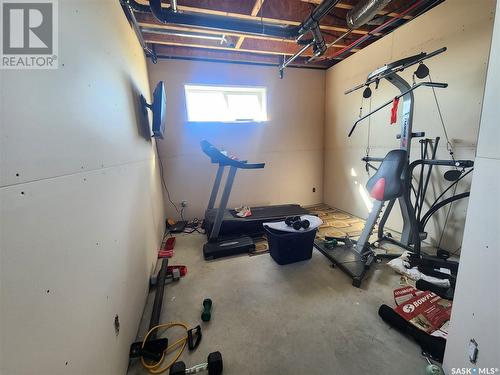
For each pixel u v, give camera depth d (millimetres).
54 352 661
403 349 1327
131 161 1723
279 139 4117
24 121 610
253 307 1705
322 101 4270
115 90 1479
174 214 3750
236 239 2742
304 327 1502
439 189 2428
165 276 2027
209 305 1665
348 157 3809
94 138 1067
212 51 3447
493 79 846
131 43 2146
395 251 2477
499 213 834
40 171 658
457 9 2162
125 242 1413
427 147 2447
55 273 693
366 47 3275
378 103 3168
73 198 835
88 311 870
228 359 1290
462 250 1013
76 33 971
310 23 2314
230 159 2555
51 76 759
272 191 4207
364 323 1523
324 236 2943
